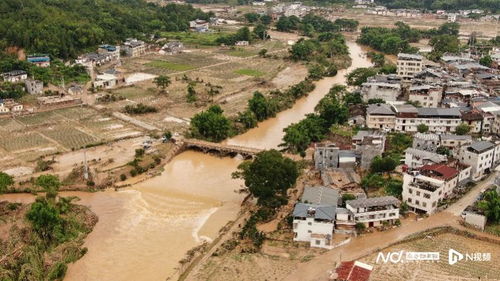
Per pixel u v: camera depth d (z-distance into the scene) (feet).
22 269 414.00
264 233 481.46
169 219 531.91
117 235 500.33
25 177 609.83
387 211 483.51
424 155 574.97
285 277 417.08
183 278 425.69
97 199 577.43
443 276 418.10
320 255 445.37
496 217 476.13
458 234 474.49
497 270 424.46
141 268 445.37
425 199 497.46
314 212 463.01
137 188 606.14
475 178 568.00
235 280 417.90
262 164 513.45
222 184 616.80
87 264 451.53
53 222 478.59
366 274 391.45
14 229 476.54
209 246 473.67
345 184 551.59
